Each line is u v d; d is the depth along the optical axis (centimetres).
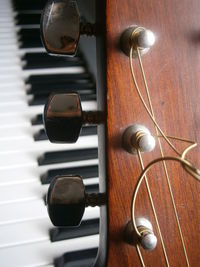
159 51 12
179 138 12
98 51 12
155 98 13
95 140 20
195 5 12
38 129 20
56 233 18
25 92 22
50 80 22
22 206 18
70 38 11
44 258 17
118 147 12
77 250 18
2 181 19
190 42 12
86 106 21
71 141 12
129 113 12
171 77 13
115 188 13
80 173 19
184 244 14
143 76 12
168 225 13
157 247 13
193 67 13
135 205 13
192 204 14
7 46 24
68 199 12
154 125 13
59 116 12
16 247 17
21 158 20
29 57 23
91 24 12
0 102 21
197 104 13
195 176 10
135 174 13
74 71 23
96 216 19
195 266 14
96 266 14
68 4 11
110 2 11
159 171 13
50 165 20
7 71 23
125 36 12
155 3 12
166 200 13
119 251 13
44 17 11
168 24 12
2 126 20
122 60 12
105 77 12
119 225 13
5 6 26
